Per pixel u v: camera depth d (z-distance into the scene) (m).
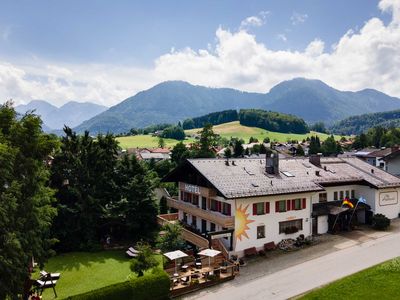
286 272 33.75
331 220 45.16
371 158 96.94
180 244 39.22
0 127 28.25
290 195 41.31
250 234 38.56
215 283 32.25
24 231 26.94
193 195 46.12
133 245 44.84
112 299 27.31
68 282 33.88
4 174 24.38
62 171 44.41
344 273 32.69
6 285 23.70
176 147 101.50
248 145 190.62
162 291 29.53
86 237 43.59
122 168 47.81
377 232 44.91
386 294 27.89
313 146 163.25
